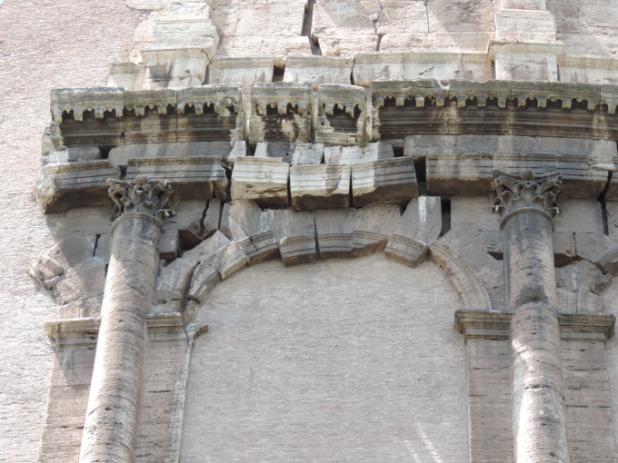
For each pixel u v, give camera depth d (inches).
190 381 1443.2
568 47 1713.8
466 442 1389.0
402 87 1584.6
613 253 1512.1
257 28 1738.4
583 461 1369.3
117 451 1366.9
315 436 1402.6
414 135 1585.9
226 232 1542.8
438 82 1587.1
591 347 1438.2
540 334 1412.4
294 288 1504.7
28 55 1756.9
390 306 1485.0
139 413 1413.6
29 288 1536.7
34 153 1663.4
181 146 1595.7
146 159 1571.1
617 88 1583.4
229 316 1487.5
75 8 1797.5
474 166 1551.4
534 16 1704.0
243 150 1583.4
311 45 1726.1
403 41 1720.0
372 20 1740.9
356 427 1406.3
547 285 1455.5
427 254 1514.5
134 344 1439.5
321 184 1549.0
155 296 1494.8
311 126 1592.0
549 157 1556.3
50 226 1584.6
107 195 1571.1
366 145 1583.4
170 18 1724.9
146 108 1596.9
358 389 1428.4
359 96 1593.3
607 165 1555.1
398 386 1428.4
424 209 1542.8
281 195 1552.7
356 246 1521.9
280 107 1592.0
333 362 1449.3
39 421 1438.2
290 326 1477.6
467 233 1524.4
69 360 1467.8
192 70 1675.7
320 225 1542.8
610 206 1552.7
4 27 1788.9
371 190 1542.8
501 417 1393.9
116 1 1797.5
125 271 1486.2
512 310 1449.3
